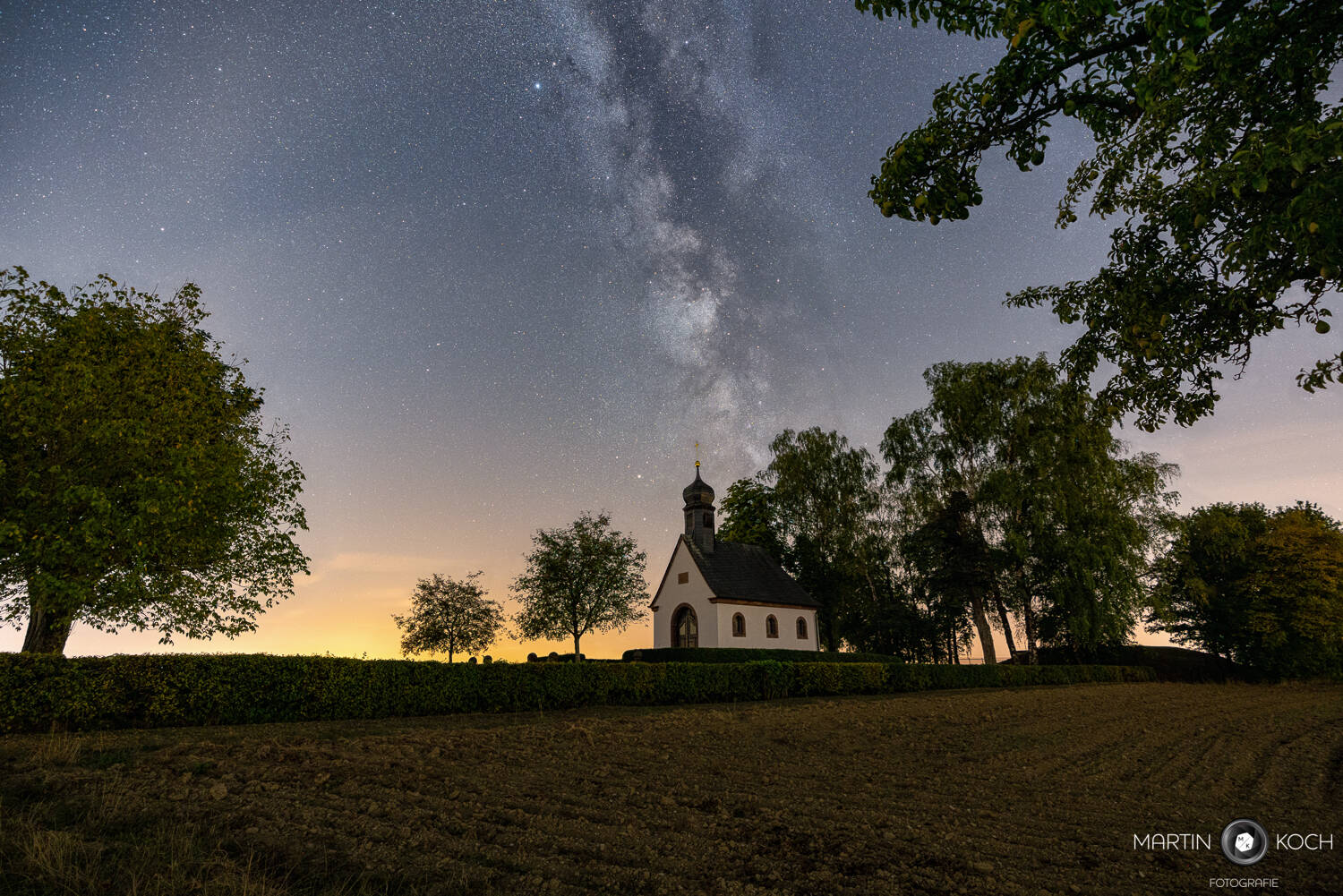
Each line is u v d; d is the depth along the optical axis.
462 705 16.73
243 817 6.79
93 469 16.03
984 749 13.39
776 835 7.02
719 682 22.83
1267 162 4.30
